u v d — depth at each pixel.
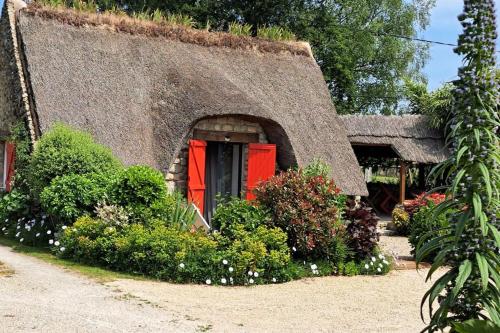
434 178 4.00
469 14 3.83
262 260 8.68
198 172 12.30
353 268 9.70
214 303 7.20
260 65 14.91
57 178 9.98
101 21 13.58
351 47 28.17
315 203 9.68
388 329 6.52
